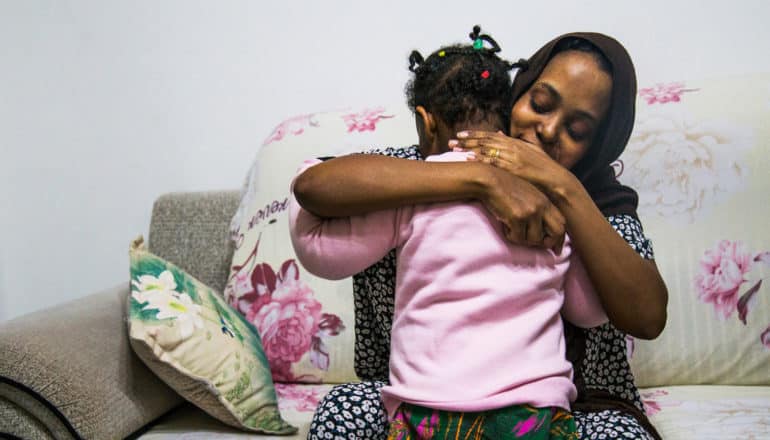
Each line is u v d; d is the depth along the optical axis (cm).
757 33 158
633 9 163
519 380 86
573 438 89
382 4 178
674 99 144
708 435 113
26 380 112
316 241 97
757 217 137
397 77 179
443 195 92
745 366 135
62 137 198
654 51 163
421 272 92
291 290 152
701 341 136
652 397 133
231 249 173
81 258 201
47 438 113
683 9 160
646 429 105
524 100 121
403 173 93
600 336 110
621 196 120
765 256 136
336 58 182
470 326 89
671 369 137
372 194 92
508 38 171
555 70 120
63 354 117
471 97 101
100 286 201
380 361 117
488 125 102
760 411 122
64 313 130
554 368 89
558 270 94
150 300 123
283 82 185
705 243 138
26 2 195
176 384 120
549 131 119
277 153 162
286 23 183
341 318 149
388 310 111
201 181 192
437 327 89
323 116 165
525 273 91
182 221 178
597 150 120
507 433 85
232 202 176
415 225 93
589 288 98
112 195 197
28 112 199
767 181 137
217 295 147
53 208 201
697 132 140
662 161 140
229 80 188
